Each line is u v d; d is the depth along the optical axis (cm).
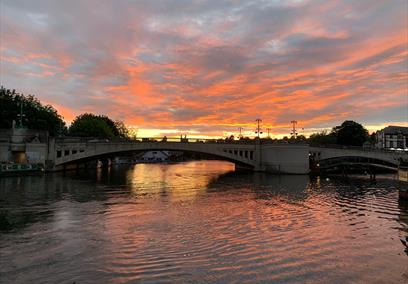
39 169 7262
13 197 4075
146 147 8244
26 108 9469
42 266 1797
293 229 2670
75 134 11106
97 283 1598
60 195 4284
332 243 2306
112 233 2466
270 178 7381
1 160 7319
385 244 2303
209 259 1944
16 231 2492
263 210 3459
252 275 1728
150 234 2448
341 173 9356
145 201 3959
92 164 11338
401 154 10244
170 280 1648
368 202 4100
